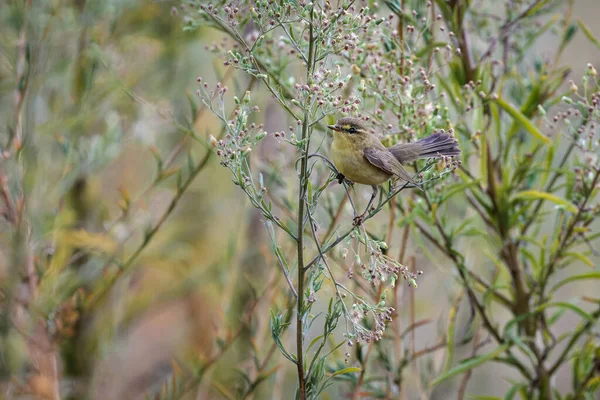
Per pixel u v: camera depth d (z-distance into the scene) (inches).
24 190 361.1
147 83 484.4
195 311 603.5
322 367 239.6
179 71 510.0
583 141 327.0
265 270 503.2
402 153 308.0
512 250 366.3
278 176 384.2
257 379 350.0
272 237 238.7
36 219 373.7
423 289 511.2
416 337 519.5
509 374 577.9
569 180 361.4
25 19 375.9
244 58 241.4
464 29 353.4
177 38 490.3
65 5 467.2
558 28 410.0
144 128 439.2
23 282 364.8
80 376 458.9
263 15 244.2
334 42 240.8
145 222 450.6
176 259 527.8
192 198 621.3
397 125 340.2
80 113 405.7
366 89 318.7
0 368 361.4
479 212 364.5
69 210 441.4
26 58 350.0
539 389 370.0
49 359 366.9
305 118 232.4
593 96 309.3
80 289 374.9
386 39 333.4
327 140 380.2
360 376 330.3
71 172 393.7
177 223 531.8
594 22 520.4
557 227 361.1
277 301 399.2
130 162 564.1
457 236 359.9
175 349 596.1
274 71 353.7
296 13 240.5
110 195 556.7
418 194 369.4
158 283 577.6
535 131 327.9
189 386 382.9
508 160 372.5
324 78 237.8
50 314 366.3
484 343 382.3
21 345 366.9
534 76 394.3
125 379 572.1
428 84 309.4
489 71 347.3
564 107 431.8
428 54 357.7
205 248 611.5
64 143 392.8
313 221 241.8
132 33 489.1
